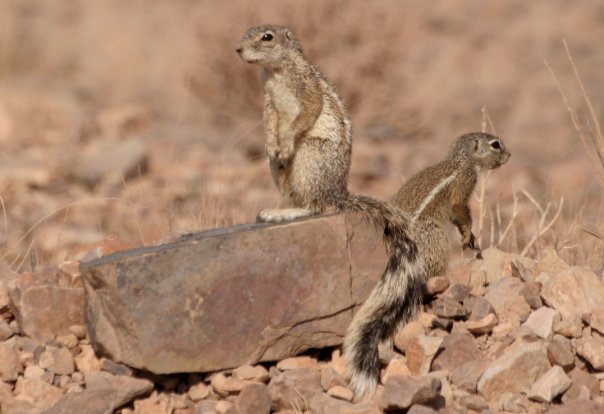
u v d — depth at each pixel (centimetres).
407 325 2483
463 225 2827
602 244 3225
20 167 5350
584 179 5019
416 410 2158
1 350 2394
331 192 2680
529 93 7750
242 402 2241
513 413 2261
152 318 2291
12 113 6144
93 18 8550
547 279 2664
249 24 6138
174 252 2320
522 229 3950
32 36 8206
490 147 2900
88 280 2350
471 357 2405
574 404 2178
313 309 2436
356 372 2356
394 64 6431
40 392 2334
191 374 2386
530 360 2320
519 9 10306
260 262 2384
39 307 2480
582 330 2489
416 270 2525
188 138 6109
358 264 2491
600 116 6900
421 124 6594
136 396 2308
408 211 2692
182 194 4753
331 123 2708
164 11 8788
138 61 7812
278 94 2744
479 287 2700
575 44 9188
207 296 2333
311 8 6162
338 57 6291
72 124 6250
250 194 4478
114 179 5125
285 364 2412
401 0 7044
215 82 6303
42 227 4369
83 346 2477
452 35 9312
